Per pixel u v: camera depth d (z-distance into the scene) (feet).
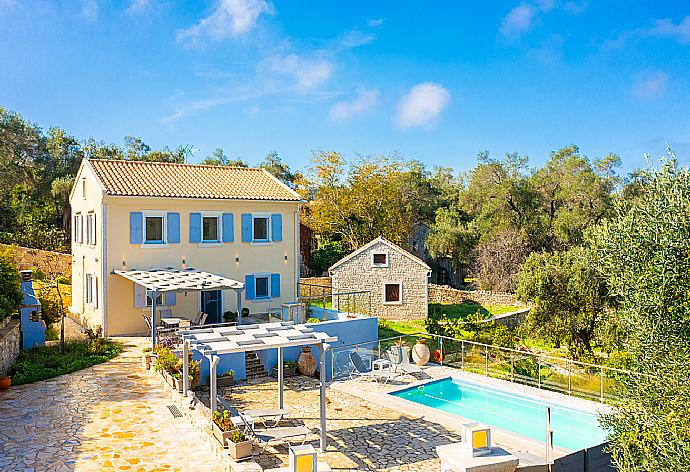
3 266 66.49
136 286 83.76
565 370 67.62
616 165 170.50
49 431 46.98
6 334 63.52
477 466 34.35
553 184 179.83
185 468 40.75
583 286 82.69
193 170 99.96
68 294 113.91
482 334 89.15
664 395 32.55
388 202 185.68
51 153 192.95
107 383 60.85
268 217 97.04
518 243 167.63
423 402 67.05
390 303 127.95
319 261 172.55
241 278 93.71
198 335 53.06
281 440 49.26
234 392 67.51
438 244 186.50
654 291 32.27
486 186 187.32
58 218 171.73
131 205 83.41
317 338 51.26
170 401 55.47
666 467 31.73
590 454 42.68
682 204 32.32
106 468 40.22
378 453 48.62
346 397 66.69
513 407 65.51
